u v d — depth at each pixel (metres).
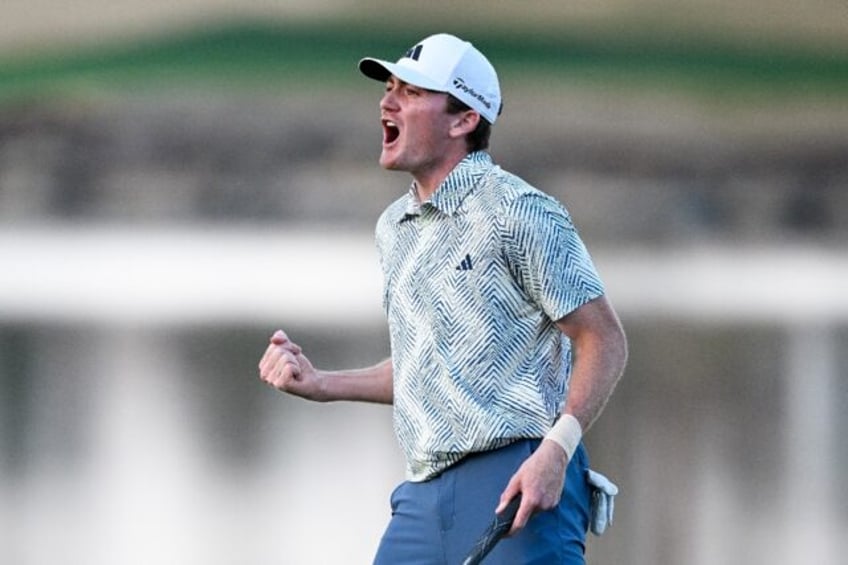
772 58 133.75
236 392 56.44
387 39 138.12
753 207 109.25
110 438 48.44
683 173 113.19
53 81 120.50
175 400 55.12
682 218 107.44
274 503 39.91
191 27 135.50
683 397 55.53
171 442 48.06
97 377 59.66
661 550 36.12
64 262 91.19
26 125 111.94
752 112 122.38
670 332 70.00
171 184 109.94
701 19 140.75
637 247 100.31
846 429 50.97
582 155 114.12
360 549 35.88
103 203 107.75
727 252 99.56
